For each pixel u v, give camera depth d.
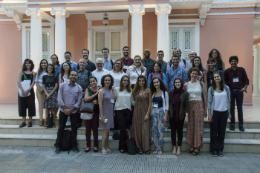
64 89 4.39
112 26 8.41
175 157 4.20
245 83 4.78
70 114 4.39
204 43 8.09
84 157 4.18
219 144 4.32
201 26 8.08
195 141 4.19
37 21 6.93
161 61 5.36
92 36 8.55
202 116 4.24
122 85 4.41
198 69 4.69
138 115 4.37
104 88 4.39
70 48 8.58
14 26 8.58
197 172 3.56
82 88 4.86
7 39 8.62
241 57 7.97
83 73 4.92
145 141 4.32
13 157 4.18
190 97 4.30
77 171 3.59
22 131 5.12
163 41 6.70
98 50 8.62
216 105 4.23
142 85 4.33
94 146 4.48
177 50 5.39
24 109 5.14
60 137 4.48
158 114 4.33
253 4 7.75
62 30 6.91
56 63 5.44
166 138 4.76
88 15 8.33
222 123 4.23
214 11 7.98
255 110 6.93
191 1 7.04
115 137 4.70
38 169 3.66
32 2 6.89
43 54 8.62
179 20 8.07
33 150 4.57
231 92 4.82
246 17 7.87
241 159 4.11
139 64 4.99
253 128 5.07
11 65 8.63
